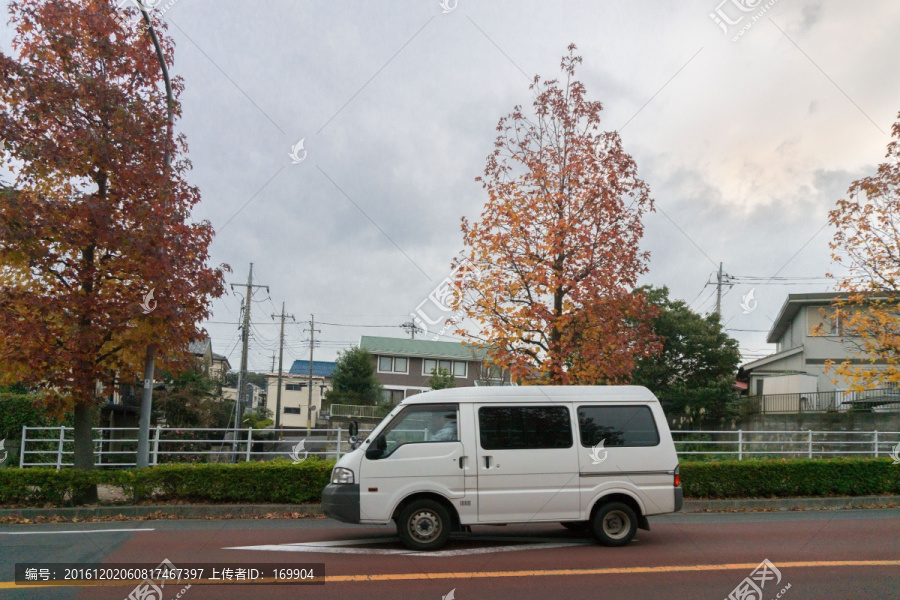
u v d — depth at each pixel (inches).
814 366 1166.3
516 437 356.2
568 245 528.7
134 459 836.6
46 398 483.5
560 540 375.6
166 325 467.2
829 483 570.3
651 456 364.2
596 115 551.2
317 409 2407.7
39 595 257.1
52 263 451.2
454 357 2033.7
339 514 340.2
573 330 537.0
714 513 517.0
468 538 381.4
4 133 422.6
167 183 470.6
